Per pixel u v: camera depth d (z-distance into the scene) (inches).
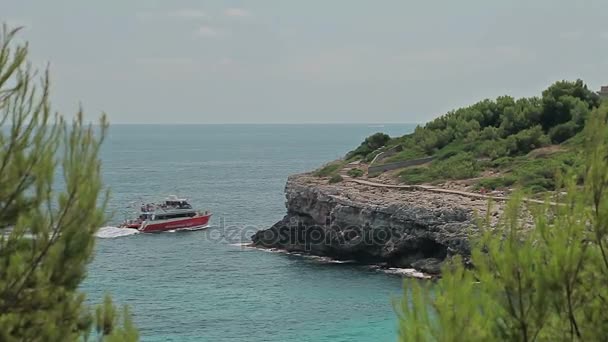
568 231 433.7
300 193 3454.7
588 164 452.4
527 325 413.4
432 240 2780.5
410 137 4466.0
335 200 3216.0
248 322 2236.7
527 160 3408.0
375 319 2253.9
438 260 2748.5
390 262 2962.6
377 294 2541.8
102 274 2935.5
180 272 2989.7
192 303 2471.7
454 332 398.0
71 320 444.5
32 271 430.9
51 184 437.1
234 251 3444.9
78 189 439.8
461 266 432.1
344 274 2878.9
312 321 2244.1
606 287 428.5
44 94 440.5
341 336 2091.5
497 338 409.1
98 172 450.6
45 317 432.5
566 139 3585.1
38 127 437.1
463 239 2561.5
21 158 431.5
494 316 416.5
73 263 440.8
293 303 2460.6
